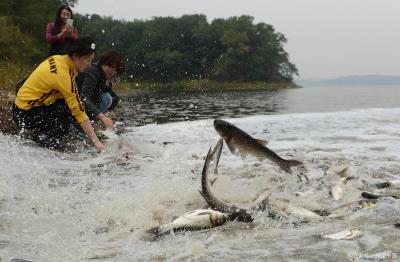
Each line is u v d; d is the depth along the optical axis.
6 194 4.20
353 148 7.12
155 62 95.44
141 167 5.77
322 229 3.55
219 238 3.39
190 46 99.75
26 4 48.41
